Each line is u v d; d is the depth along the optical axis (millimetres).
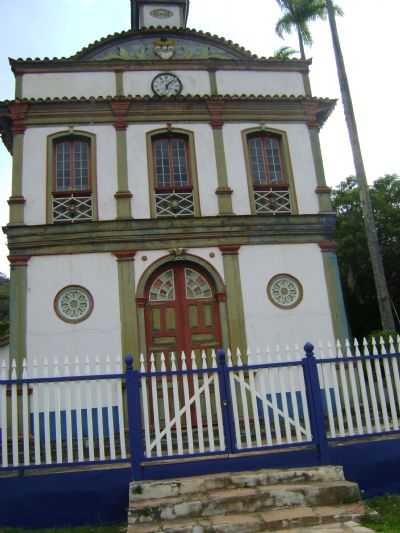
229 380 6805
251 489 6090
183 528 5391
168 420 6559
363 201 13625
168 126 11547
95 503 6344
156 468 6422
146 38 12586
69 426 6402
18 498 6262
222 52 12789
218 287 10711
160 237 10766
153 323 10570
